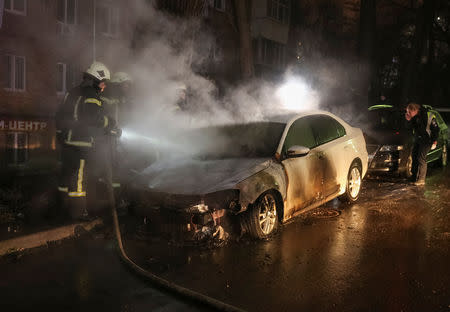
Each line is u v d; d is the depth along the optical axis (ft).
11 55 41.88
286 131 19.06
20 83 42.73
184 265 14.61
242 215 16.65
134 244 16.94
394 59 91.50
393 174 30.25
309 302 11.66
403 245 16.33
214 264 14.64
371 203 23.35
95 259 15.33
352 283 12.86
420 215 20.72
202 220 15.92
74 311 11.39
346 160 22.07
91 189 22.20
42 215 19.24
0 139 40.73
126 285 13.06
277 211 17.98
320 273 13.69
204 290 12.60
